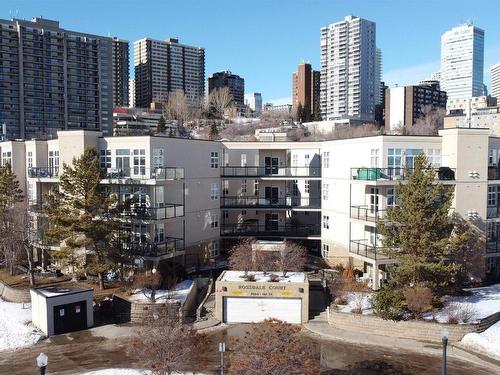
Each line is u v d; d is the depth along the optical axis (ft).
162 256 118.52
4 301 114.83
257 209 151.64
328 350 85.15
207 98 573.33
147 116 480.23
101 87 455.63
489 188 122.42
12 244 125.18
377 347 86.33
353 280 115.85
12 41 400.47
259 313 101.09
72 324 96.37
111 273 121.90
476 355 82.02
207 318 102.47
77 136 128.16
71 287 101.91
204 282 119.03
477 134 116.88
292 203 158.10
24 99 407.23
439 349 85.05
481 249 117.60
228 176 151.53
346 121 460.14
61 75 428.15
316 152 155.74
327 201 145.28
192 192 135.54
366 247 116.06
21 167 153.28
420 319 91.35
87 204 107.76
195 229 136.77
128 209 113.39
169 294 107.76
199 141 138.72
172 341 64.18
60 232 109.29
